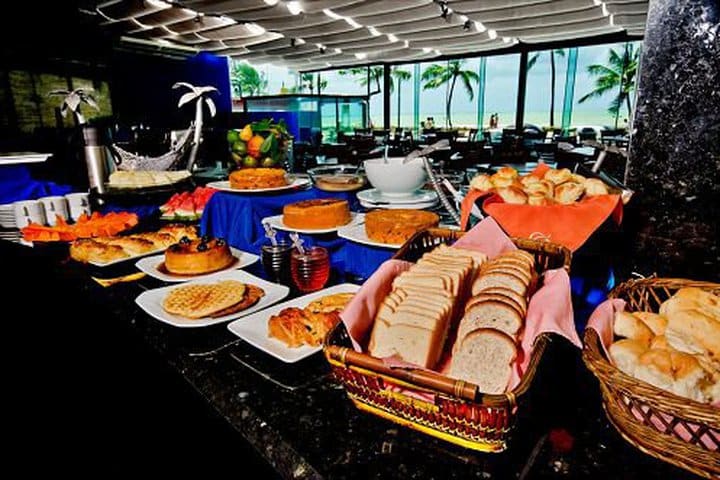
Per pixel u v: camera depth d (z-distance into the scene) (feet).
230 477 3.91
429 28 25.46
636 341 1.92
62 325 4.88
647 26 3.16
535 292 2.30
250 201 4.99
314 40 29.63
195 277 3.88
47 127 14.51
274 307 3.17
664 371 1.71
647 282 2.47
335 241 4.58
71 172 8.91
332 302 3.06
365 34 27.43
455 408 1.69
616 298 2.32
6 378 4.29
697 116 3.08
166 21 22.27
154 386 4.81
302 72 53.83
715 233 3.17
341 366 1.92
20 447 3.68
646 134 3.30
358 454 1.86
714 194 3.12
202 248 4.10
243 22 23.73
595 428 2.00
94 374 4.71
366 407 2.04
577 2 19.65
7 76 13.32
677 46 3.06
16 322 4.71
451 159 13.08
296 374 2.49
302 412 2.15
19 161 8.61
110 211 6.43
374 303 2.28
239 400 2.25
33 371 4.48
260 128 6.02
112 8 19.17
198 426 4.42
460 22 24.12
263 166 6.00
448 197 4.41
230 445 4.25
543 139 29.86
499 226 2.78
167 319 3.04
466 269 2.48
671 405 1.49
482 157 15.60
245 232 5.07
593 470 1.76
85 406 4.32
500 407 1.56
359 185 5.28
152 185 6.38
